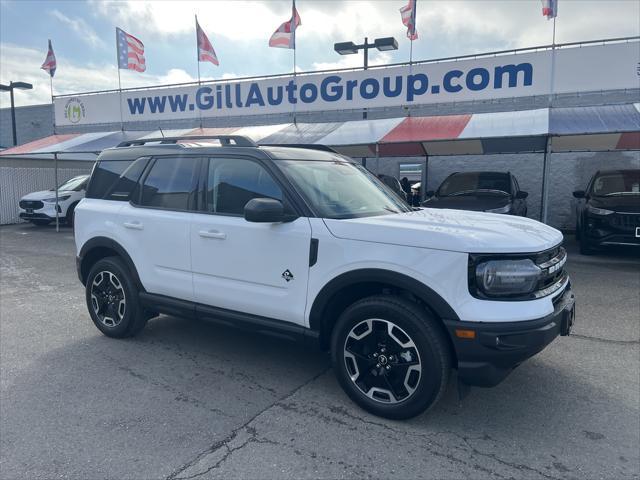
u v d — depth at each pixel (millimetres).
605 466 2793
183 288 4203
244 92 14070
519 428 3203
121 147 5016
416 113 13594
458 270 2980
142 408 3455
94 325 5336
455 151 13492
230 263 3865
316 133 11250
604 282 7285
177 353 4496
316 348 3564
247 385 3828
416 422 3266
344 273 3316
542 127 8758
